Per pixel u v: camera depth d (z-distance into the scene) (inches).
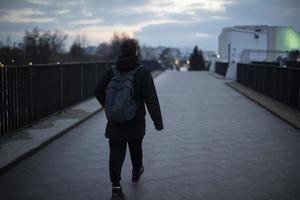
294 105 486.6
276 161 253.1
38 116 375.6
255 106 542.6
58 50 1101.7
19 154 249.1
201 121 411.8
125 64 182.9
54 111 424.8
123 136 181.8
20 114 332.5
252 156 265.6
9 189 198.7
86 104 517.7
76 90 517.3
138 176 207.3
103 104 191.9
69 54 1406.3
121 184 207.2
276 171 231.1
